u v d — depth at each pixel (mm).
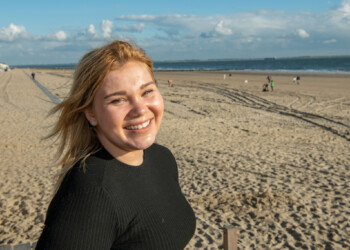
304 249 4422
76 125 1146
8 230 4797
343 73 60250
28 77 55062
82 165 1051
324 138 11391
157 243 1104
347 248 4434
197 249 4305
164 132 12117
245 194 6199
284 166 8016
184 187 6598
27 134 11289
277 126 13547
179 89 31297
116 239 1060
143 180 1170
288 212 5477
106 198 999
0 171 7477
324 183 6836
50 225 943
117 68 1055
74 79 1115
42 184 6637
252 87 32500
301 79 44281
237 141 10805
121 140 1072
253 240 4621
